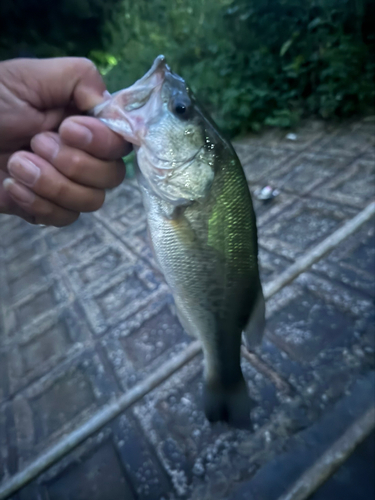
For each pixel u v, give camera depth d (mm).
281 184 621
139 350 414
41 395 404
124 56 1336
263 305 227
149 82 203
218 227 203
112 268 592
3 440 365
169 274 216
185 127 203
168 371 367
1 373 456
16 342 500
